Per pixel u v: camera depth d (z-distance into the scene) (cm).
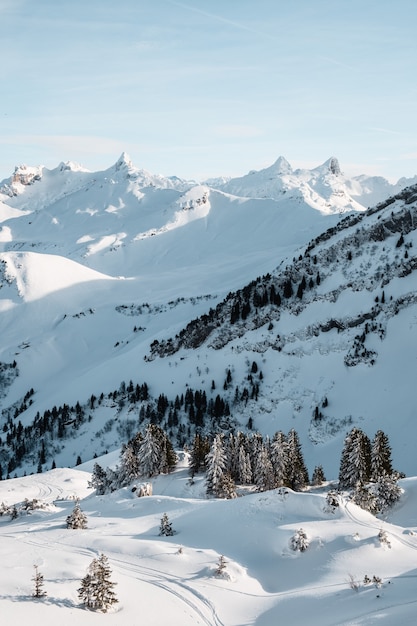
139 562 4641
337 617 3416
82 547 5100
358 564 4353
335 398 13375
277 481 7762
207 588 4100
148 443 9025
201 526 5694
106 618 3403
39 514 7744
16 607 3312
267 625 3566
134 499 7475
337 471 10919
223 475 7669
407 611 3156
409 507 6091
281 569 4553
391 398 12525
